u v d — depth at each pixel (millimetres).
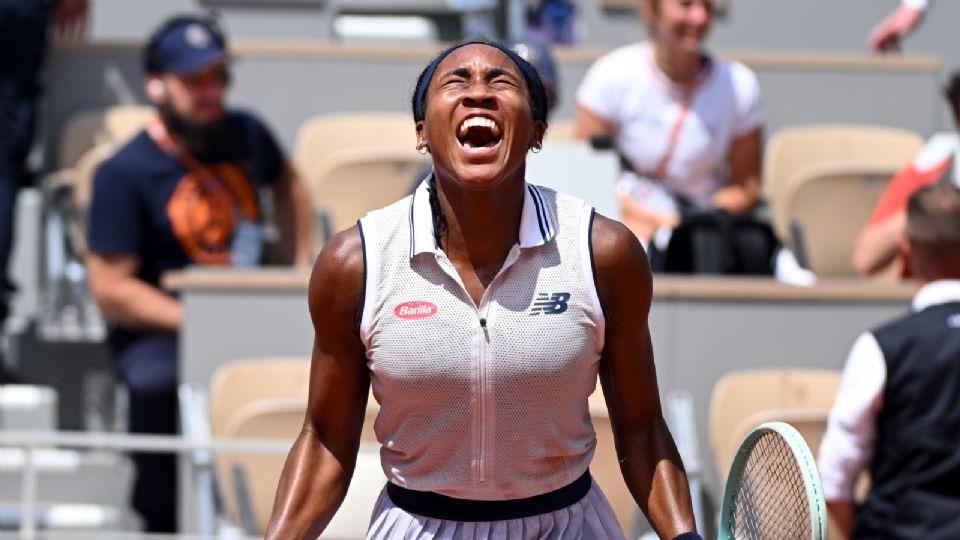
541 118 9875
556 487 10031
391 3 29297
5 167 22328
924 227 15391
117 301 20125
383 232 9688
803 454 9094
